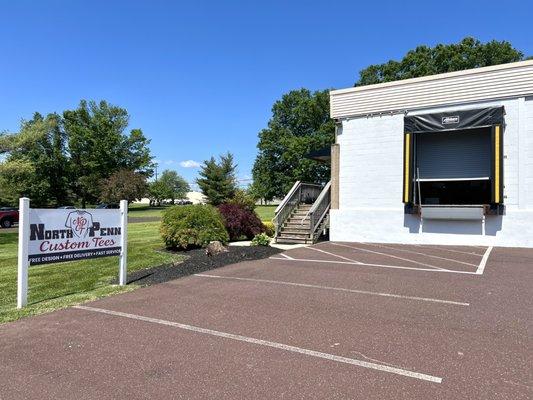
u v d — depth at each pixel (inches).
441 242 516.1
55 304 254.7
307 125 2127.2
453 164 533.0
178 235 490.0
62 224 277.3
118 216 313.7
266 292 273.1
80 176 2544.3
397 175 548.1
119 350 175.2
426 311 224.4
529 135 469.7
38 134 948.6
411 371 150.2
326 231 641.6
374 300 248.7
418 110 536.1
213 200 1743.4
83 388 141.5
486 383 139.9
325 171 1947.6
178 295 270.7
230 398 133.0
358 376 146.7
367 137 569.6
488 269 340.8
